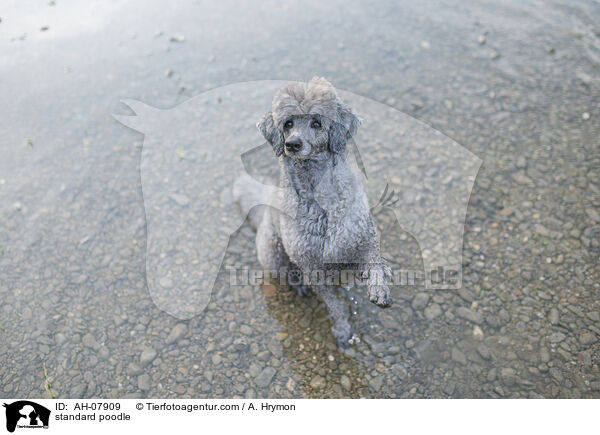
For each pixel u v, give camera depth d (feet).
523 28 7.97
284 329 4.60
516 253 4.90
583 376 4.00
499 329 4.38
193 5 9.36
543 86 6.73
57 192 5.90
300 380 4.24
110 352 4.51
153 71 7.52
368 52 7.62
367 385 4.14
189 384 4.27
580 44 7.41
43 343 4.59
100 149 6.35
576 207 5.20
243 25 8.57
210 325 4.68
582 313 4.37
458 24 8.21
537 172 5.59
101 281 5.06
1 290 5.01
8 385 4.31
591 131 5.98
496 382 4.05
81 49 8.21
